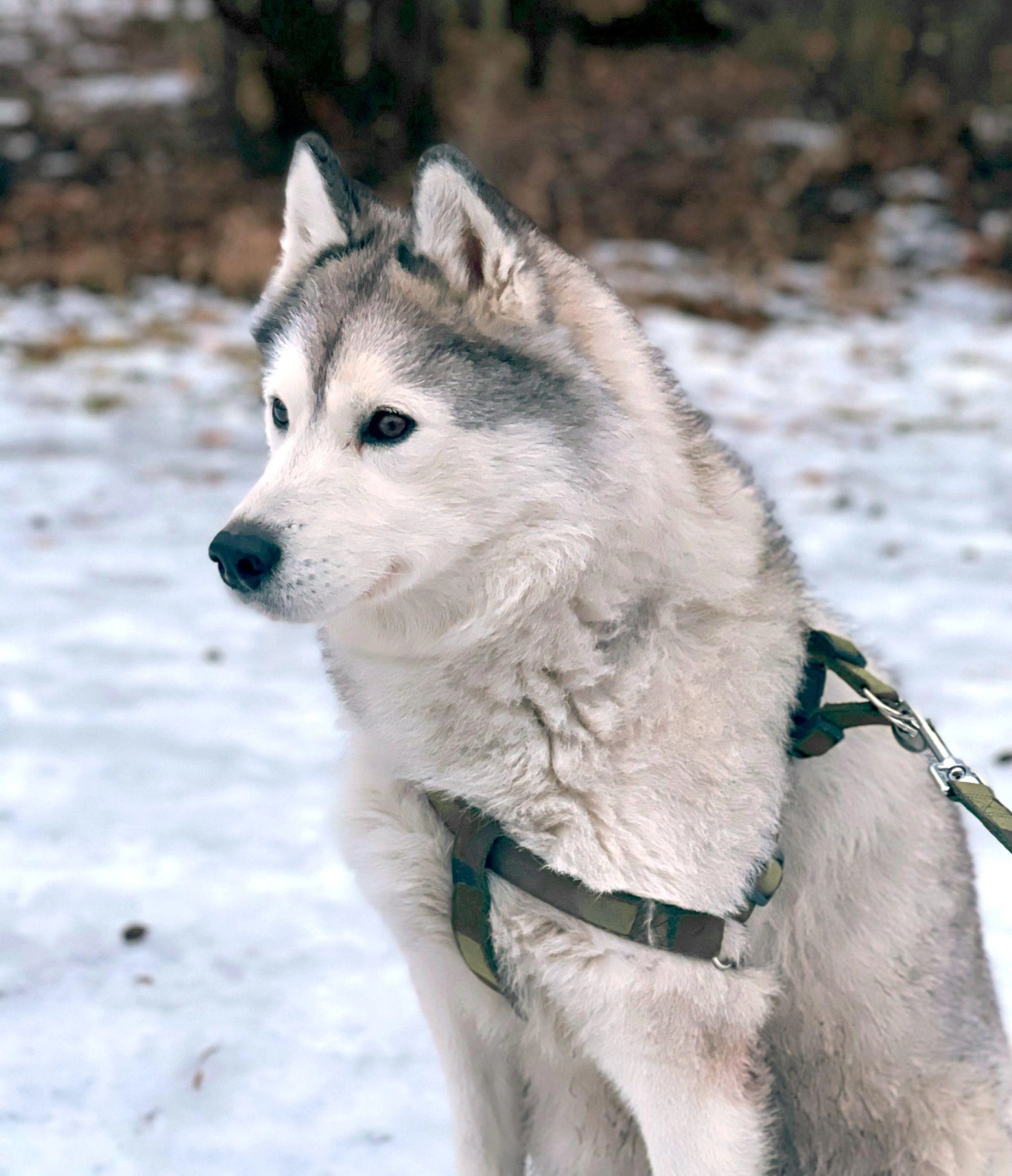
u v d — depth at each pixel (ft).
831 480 36.14
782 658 11.06
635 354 11.48
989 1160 11.98
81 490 33.83
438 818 11.16
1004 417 42.98
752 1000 10.64
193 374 43.80
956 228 62.90
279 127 60.08
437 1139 13.33
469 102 65.87
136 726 22.18
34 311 48.26
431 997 11.73
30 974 15.74
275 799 20.04
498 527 10.66
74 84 73.72
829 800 11.37
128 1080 14.05
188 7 78.59
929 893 11.75
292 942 16.56
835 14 73.97
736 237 60.75
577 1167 12.34
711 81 80.84
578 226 60.08
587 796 10.48
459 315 11.02
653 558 10.69
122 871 17.92
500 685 10.66
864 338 51.90
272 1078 14.16
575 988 10.75
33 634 25.67
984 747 21.07
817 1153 12.14
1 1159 12.82
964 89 72.02
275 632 26.71
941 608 27.61
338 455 10.89
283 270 12.67
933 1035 11.75
